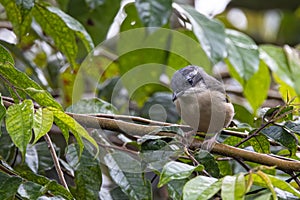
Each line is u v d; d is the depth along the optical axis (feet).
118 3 29.84
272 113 21.29
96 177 21.42
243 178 14.33
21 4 21.67
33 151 23.38
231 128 22.79
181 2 35.76
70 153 21.65
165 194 30.22
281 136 20.45
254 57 26.71
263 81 29.68
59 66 30.96
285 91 30.07
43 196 18.17
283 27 44.04
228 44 26.66
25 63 28.43
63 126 17.83
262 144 21.57
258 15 43.88
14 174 19.08
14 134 15.35
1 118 15.60
